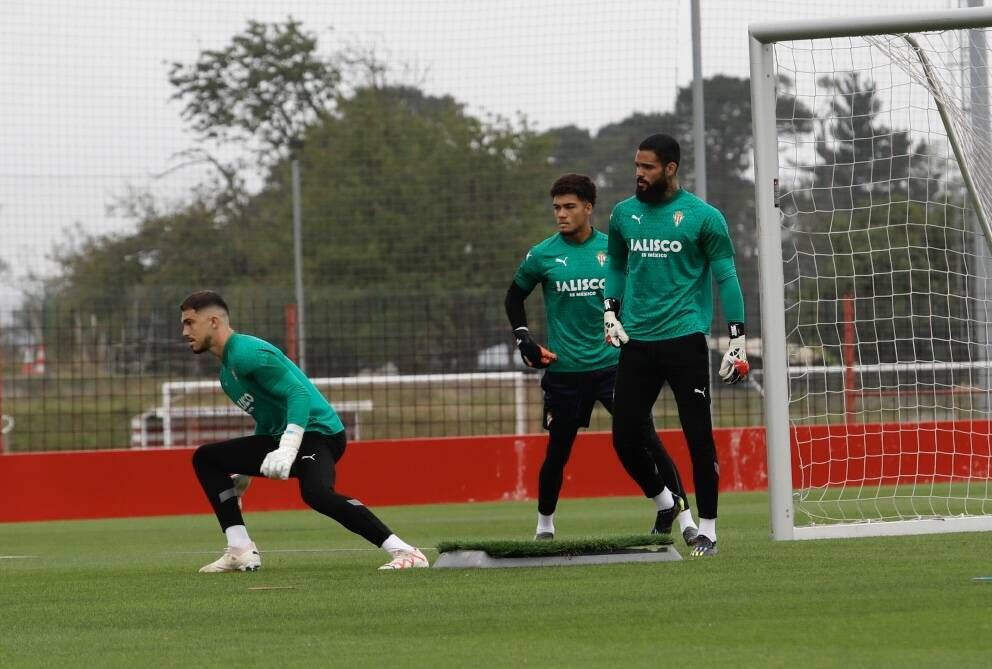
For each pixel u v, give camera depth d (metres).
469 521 41.81
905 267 61.00
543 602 18.81
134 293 65.44
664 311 25.36
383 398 74.38
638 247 25.45
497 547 23.62
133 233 92.50
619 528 37.47
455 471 51.56
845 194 71.50
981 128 34.44
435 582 21.64
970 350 45.78
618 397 26.16
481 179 84.81
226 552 25.58
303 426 24.03
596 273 30.02
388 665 14.26
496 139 84.62
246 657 15.05
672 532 33.97
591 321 30.23
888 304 60.50
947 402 55.12
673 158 25.27
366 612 18.48
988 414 44.41
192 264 95.31
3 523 47.88
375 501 50.91
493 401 74.94
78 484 49.19
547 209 83.62
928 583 19.78
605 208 80.75
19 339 67.00
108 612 19.53
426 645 15.56
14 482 48.72
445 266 85.12
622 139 79.81
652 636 15.74
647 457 27.83
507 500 51.84
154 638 16.75
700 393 25.31
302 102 122.19
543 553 23.58
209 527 43.47
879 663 13.59
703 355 25.39
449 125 89.25
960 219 57.12
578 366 30.27
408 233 86.12
